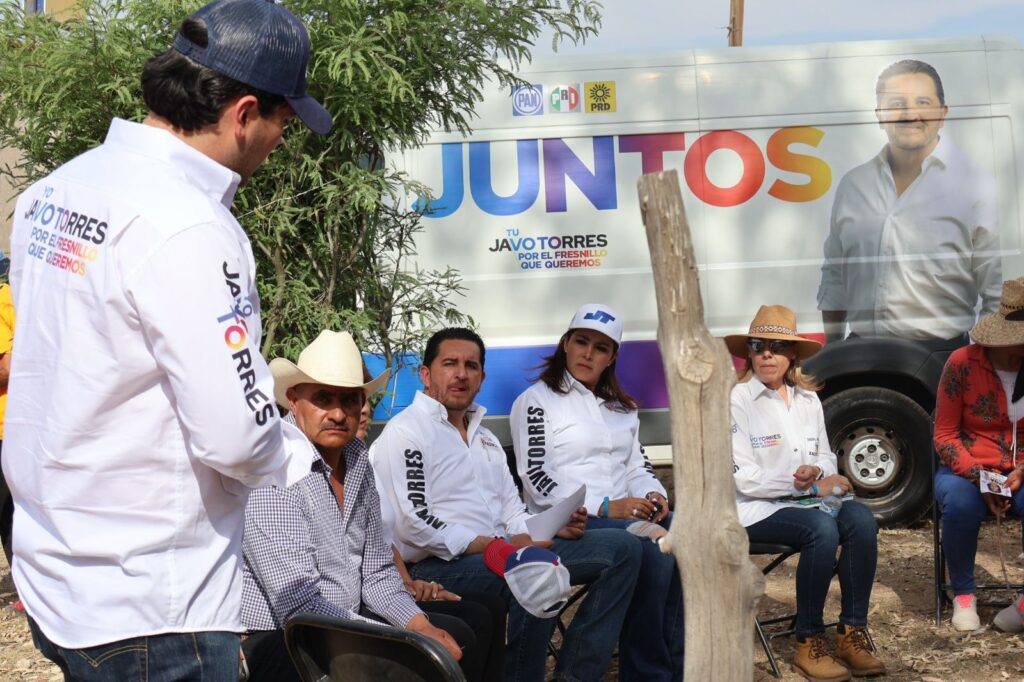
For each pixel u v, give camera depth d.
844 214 7.10
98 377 1.80
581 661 3.78
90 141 4.53
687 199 7.09
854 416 7.05
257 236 4.54
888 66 7.13
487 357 7.00
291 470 2.03
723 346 2.14
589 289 7.02
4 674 4.51
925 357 7.04
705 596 2.17
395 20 4.38
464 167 7.00
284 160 4.61
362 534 3.15
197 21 1.93
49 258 1.89
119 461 1.81
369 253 4.99
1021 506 4.82
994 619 4.97
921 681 4.39
